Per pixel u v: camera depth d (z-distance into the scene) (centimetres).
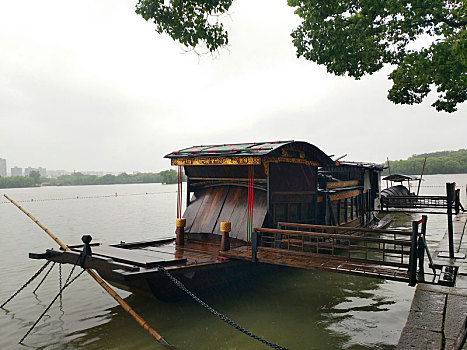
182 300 941
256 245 934
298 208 1289
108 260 870
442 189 7200
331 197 1480
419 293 742
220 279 1001
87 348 754
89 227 2880
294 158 1232
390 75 1093
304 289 1108
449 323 601
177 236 1184
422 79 1004
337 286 1137
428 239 1892
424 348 525
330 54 1058
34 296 1127
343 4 997
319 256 883
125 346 759
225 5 752
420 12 908
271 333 805
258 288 1117
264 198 1174
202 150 1245
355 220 1828
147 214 4125
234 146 1276
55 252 1002
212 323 864
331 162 1390
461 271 856
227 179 1278
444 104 1095
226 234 1027
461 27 905
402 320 866
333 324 848
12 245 2050
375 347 732
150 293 881
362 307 956
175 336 802
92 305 1027
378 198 2355
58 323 897
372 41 1053
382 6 948
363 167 1934
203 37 777
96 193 11762
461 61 831
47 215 3969
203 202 1348
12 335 831
